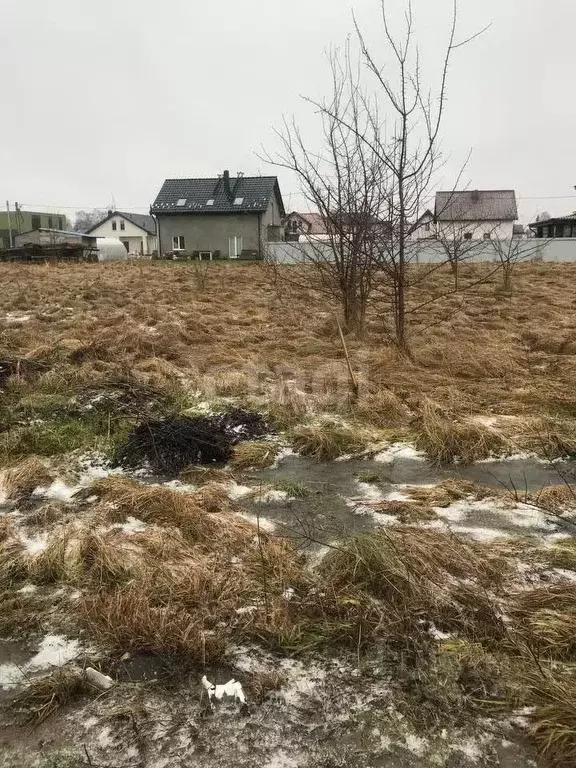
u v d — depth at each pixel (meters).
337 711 1.99
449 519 3.32
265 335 8.71
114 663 2.22
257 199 43.03
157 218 43.81
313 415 5.13
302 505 3.54
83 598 2.57
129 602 2.48
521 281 16.59
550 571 2.75
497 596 2.56
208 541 3.05
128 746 1.87
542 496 3.52
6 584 2.71
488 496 3.59
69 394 5.61
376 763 1.80
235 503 3.56
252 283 17.08
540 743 1.85
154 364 6.68
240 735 1.91
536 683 2.06
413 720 1.95
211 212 42.62
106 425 4.85
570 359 7.06
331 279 8.73
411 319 10.05
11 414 5.08
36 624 2.44
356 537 2.96
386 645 2.29
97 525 3.22
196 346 8.00
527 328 9.20
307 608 2.49
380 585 2.61
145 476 4.00
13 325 9.73
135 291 14.88
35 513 3.34
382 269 7.23
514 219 43.34
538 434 4.54
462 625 2.36
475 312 10.93
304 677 2.14
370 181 7.08
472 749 1.85
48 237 47.47
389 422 5.00
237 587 2.62
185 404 5.46
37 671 2.18
